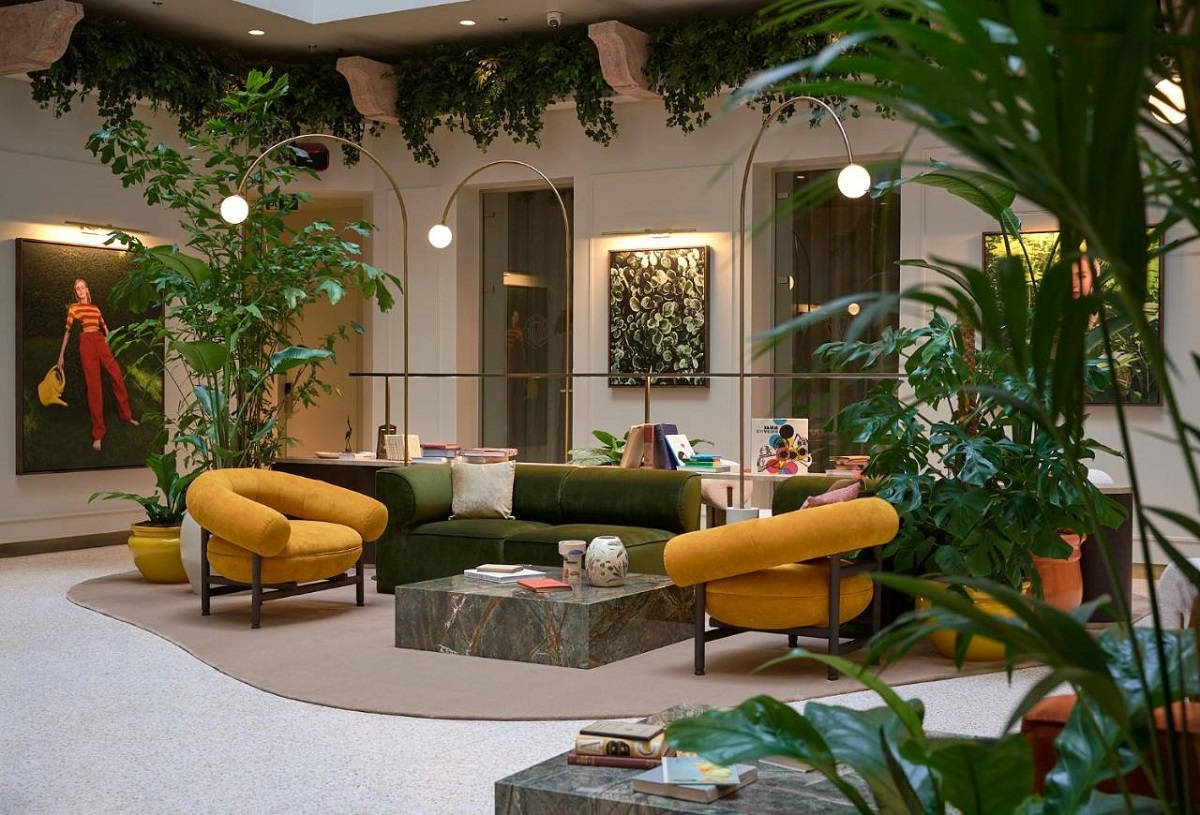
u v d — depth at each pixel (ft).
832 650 18.89
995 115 3.72
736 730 5.94
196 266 30.32
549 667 19.81
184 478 29.17
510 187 39.68
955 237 32.86
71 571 30.53
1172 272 30.07
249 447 30.19
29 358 33.86
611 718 16.61
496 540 25.16
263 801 13.30
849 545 18.74
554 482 26.99
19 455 33.71
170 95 35.45
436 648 20.95
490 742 15.58
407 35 36.60
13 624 23.62
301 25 35.37
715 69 32.99
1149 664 6.13
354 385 45.24
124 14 34.06
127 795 13.53
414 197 39.99
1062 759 6.19
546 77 35.42
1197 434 4.12
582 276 37.91
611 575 21.42
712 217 35.88
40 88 32.22
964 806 5.61
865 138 33.83
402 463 30.66
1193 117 4.31
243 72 37.73
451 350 39.58
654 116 36.65
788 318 36.19
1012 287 4.21
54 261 34.37
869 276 34.83
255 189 40.04
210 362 29.30
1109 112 3.58
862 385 34.96
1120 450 30.94
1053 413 4.33
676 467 28.71
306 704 17.51
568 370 38.24
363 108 37.52
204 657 20.43
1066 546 19.35
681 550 18.95
